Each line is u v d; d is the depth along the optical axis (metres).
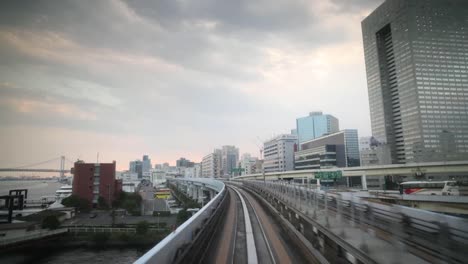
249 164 188.62
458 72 120.25
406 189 39.81
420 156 112.06
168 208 76.25
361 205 9.52
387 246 7.20
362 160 130.88
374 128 139.75
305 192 16.08
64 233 45.31
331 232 9.33
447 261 5.80
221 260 10.54
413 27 122.75
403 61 124.38
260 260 10.75
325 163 120.44
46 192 166.62
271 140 158.38
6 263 37.12
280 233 15.70
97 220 55.09
